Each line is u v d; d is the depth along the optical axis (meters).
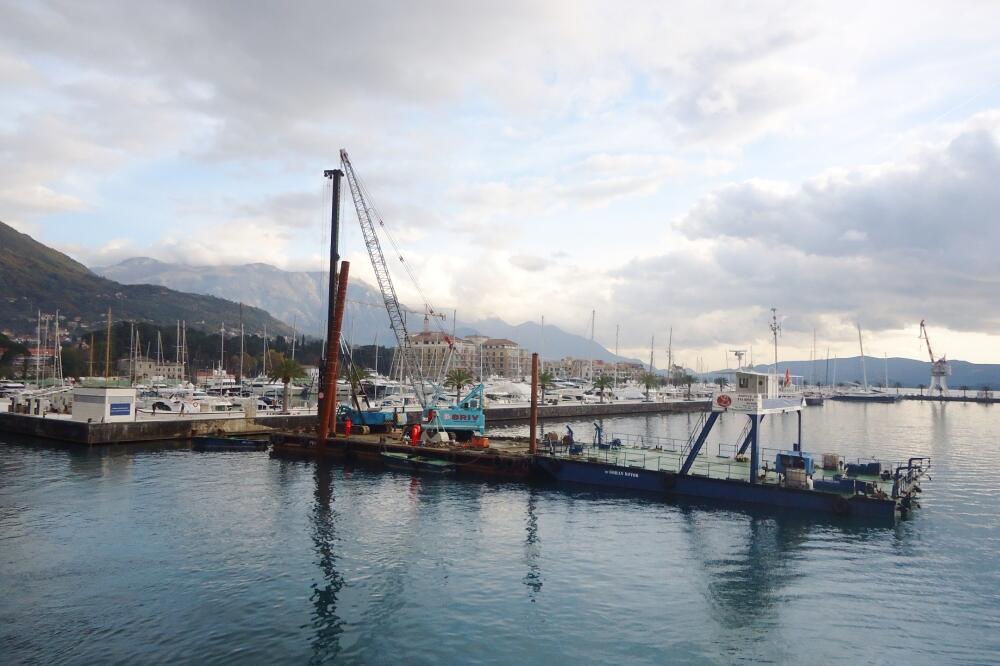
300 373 125.56
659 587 35.38
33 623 29.64
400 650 27.47
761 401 54.53
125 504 52.44
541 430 121.81
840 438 119.75
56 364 199.12
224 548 41.25
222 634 28.77
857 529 47.12
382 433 89.44
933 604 33.31
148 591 33.72
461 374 177.88
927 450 100.19
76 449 82.44
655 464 63.66
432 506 53.72
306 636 28.69
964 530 47.16
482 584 35.53
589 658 27.02
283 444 83.31
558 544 43.12
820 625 30.67
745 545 43.12
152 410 112.62
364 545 42.47
